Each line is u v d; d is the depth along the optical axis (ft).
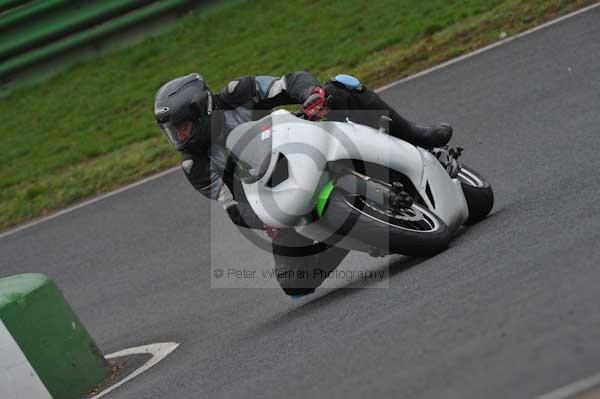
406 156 67.87
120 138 156.66
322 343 56.24
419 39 147.43
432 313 52.21
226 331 74.95
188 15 187.62
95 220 120.88
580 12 128.98
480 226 71.61
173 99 65.62
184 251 101.91
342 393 45.75
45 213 130.93
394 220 66.69
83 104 175.83
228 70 164.25
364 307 60.75
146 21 187.01
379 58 144.36
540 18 132.36
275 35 173.47
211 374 61.11
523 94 109.60
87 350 73.51
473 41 134.00
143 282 97.55
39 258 115.14
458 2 159.12
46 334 70.85
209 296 87.71
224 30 182.70
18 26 184.65
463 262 61.11
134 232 112.57
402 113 118.73
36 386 69.62
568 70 111.65
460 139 103.81
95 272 105.19
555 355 40.81
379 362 47.96
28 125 176.35
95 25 185.98
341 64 149.89
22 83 187.93
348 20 169.78
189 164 68.03
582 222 59.00
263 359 58.85
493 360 42.63
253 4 188.55
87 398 70.95
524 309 47.06
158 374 68.28
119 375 73.72
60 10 184.34
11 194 143.54
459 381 41.91
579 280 47.96
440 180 69.82
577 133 91.50
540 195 74.69
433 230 66.54
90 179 135.85
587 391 37.37
